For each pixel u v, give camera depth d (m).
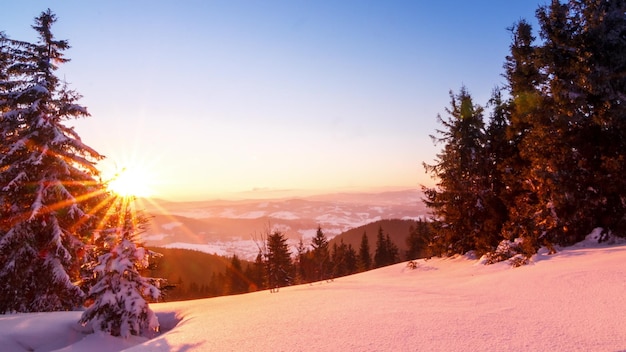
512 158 19.05
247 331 6.22
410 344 4.75
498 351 4.26
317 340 5.26
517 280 9.17
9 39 14.91
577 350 4.09
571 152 15.39
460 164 22.06
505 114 21.34
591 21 15.03
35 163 13.63
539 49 16.02
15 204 14.40
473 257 18.72
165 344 6.09
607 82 14.46
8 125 14.73
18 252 13.53
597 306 5.89
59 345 9.07
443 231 22.14
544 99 16.48
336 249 81.31
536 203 17.50
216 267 135.25
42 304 14.05
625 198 14.03
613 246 12.42
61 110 15.33
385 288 10.80
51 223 14.28
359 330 5.60
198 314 9.31
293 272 45.09
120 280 9.72
